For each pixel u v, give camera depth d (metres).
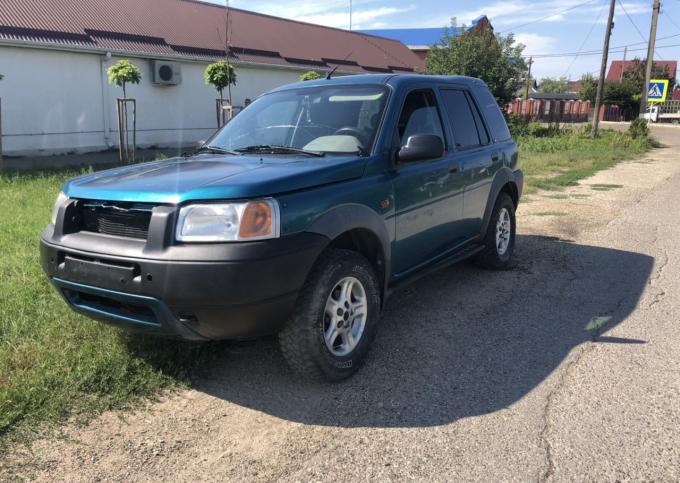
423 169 4.45
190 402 3.45
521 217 9.21
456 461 2.90
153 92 21.00
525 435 3.12
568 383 3.69
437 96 5.05
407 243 4.33
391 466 2.87
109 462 2.88
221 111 20.12
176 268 3.01
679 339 4.37
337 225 3.46
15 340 3.90
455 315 4.89
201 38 23.09
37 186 10.56
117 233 3.33
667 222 8.78
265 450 3.00
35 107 17.64
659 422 3.23
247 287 3.03
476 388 3.64
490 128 5.93
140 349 3.86
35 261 5.57
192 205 3.10
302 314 3.38
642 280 5.86
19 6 18.41
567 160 18.05
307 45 28.69
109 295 3.22
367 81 4.62
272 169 3.50
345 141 4.11
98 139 19.45
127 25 20.92
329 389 3.62
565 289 5.58
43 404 3.27
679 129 45.59
